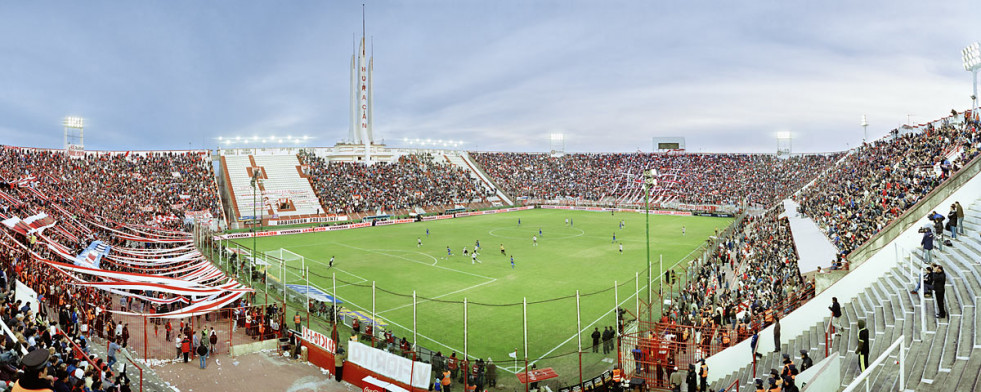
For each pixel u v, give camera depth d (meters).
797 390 14.48
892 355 16.38
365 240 70.00
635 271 48.19
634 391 21.05
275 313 31.86
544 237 72.19
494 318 33.91
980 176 27.62
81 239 48.84
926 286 19.09
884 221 32.69
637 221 92.62
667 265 50.81
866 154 67.31
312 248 63.00
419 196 106.44
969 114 49.66
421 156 129.75
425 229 82.06
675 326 24.59
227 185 95.62
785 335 24.16
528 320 33.44
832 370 14.66
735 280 42.56
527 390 21.78
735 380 20.52
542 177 136.62
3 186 56.38
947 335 15.67
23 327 18.77
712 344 24.58
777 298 29.91
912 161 45.00
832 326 21.38
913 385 13.55
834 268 29.38
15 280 26.12
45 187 65.38
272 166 104.50
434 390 22.20
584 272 48.03
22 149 75.81
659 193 119.56
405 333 30.97
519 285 42.97
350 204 96.12
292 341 28.03
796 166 117.62
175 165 93.56
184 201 83.00
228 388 23.20
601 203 119.56
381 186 106.38
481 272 48.28
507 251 60.19
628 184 127.69
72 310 26.50
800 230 48.56
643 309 34.00
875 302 22.12
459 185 118.31
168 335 29.25
